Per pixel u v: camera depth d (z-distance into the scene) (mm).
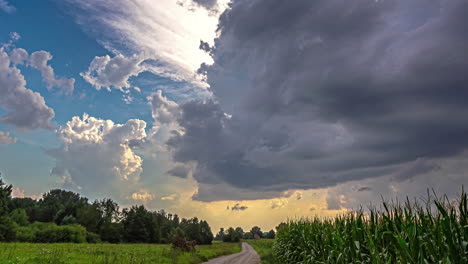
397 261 4875
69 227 67938
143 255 25203
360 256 6586
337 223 8742
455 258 4086
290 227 15828
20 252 23156
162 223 120688
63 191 152625
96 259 20062
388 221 5453
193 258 27625
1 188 62781
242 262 28719
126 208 98000
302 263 11391
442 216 4547
